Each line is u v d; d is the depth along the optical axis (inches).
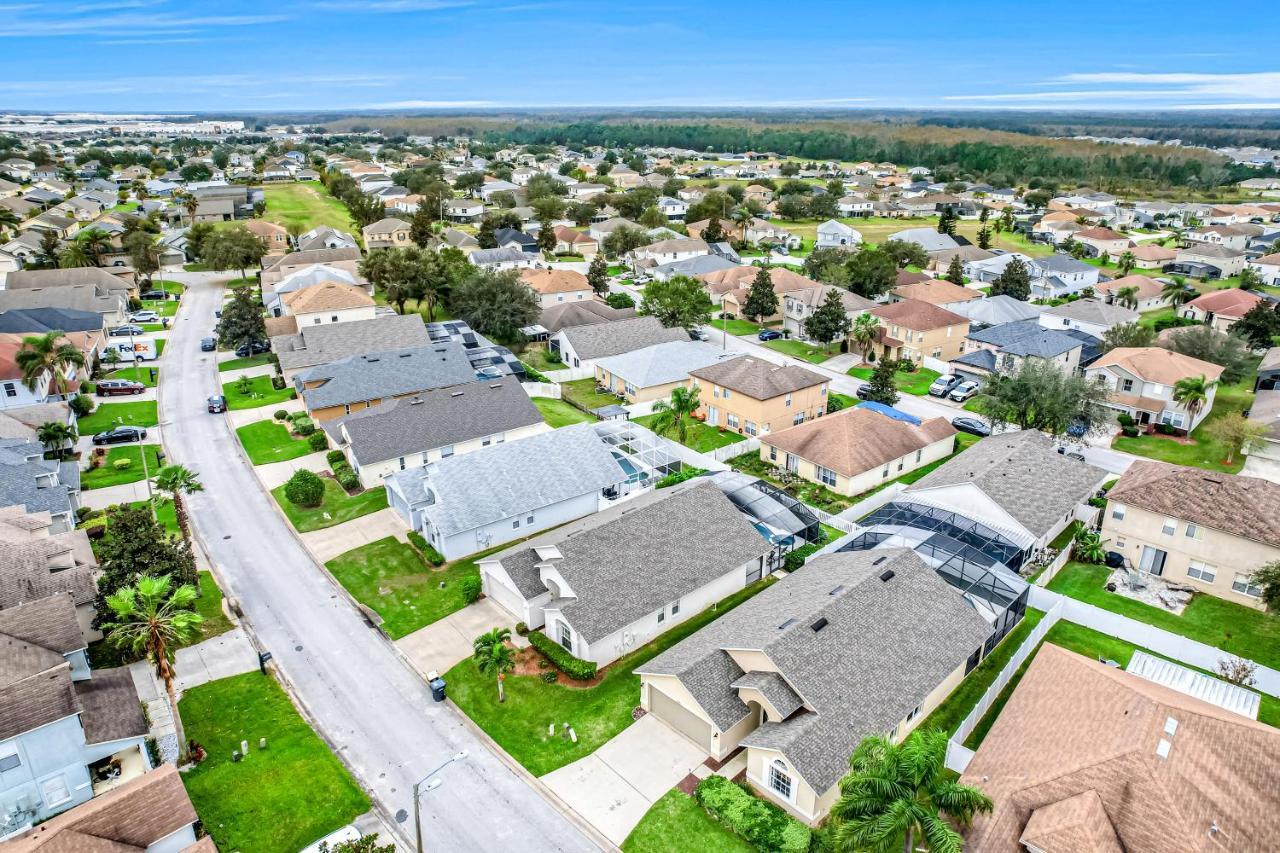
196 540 2011.6
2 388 2672.2
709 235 6220.5
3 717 1150.3
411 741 1373.0
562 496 2049.7
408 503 1984.5
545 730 1391.5
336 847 1095.0
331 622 1697.8
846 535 2003.0
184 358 3486.7
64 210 6599.4
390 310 4020.7
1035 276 5034.5
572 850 1154.7
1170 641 1574.8
